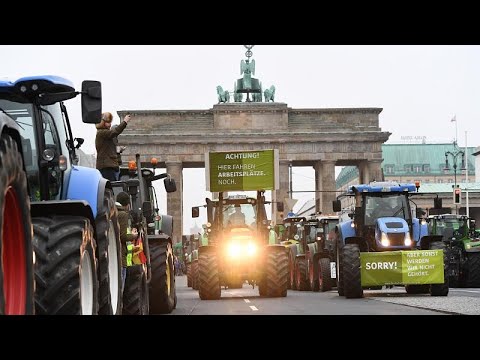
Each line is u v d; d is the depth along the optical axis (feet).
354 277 85.87
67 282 24.02
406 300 78.02
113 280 34.68
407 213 93.97
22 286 19.44
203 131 415.03
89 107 30.68
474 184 461.37
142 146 415.23
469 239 133.90
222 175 106.01
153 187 71.51
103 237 31.19
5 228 18.93
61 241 24.61
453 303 70.13
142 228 49.96
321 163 416.26
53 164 31.45
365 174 422.00
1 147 17.52
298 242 137.59
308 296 97.19
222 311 64.28
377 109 414.62
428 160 643.04
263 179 105.40
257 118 416.46
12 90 30.73
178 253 311.47
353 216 94.73
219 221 105.40
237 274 102.94
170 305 61.00
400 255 86.74
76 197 31.91
